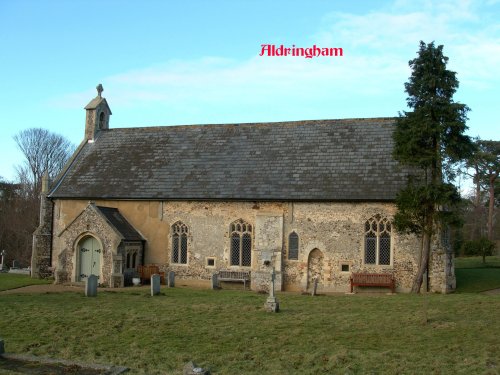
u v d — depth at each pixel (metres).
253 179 30.09
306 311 19.14
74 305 20.22
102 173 33.53
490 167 54.75
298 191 28.66
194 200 30.27
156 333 15.48
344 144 30.59
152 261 31.03
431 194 24.20
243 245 29.50
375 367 12.26
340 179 28.67
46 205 33.50
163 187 31.33
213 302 21.28
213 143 33.28
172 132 34.97
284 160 30.72
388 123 30.97
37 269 33.09
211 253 29.95
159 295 23.97
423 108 24.59
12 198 60.72
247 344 14.33
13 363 12.44
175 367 12.40
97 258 30.03
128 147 34.91
